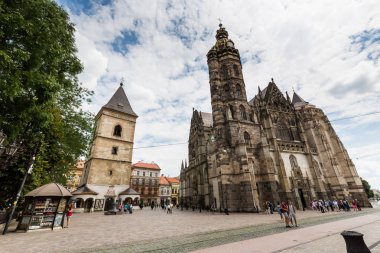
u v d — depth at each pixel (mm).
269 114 48125
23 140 18188
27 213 16891
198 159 54719
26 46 10938
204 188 48812
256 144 42344
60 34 13398
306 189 42500
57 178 28203
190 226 19062
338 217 23953
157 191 89125
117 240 12750
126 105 55281
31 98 11383
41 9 11711
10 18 9688
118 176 46500
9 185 19094
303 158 47562
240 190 35875
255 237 12703
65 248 10602
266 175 38719
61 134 23938
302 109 57625
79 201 40188
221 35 55656
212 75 48469
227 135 41906
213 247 10219
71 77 21984
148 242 12094
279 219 23719
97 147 45406
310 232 13609
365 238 11078
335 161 49312
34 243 11836
